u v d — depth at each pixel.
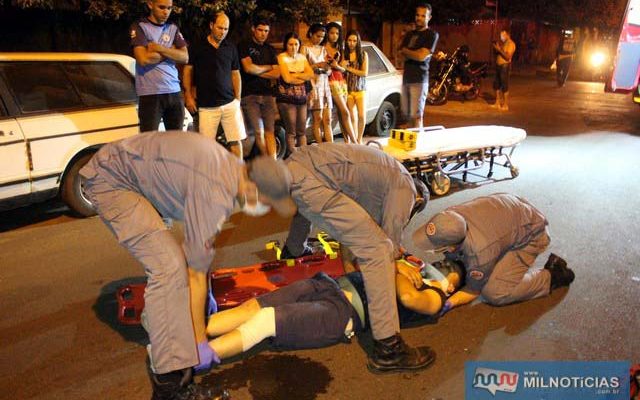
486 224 3.64
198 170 2.80
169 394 2.95
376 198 3.38
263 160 2.90
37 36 9.52
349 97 7.92
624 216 5.81
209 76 6.16
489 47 24.52
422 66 7.55
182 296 2.91
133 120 5.98
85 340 3.62
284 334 3.31
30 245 5.11
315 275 3.75
